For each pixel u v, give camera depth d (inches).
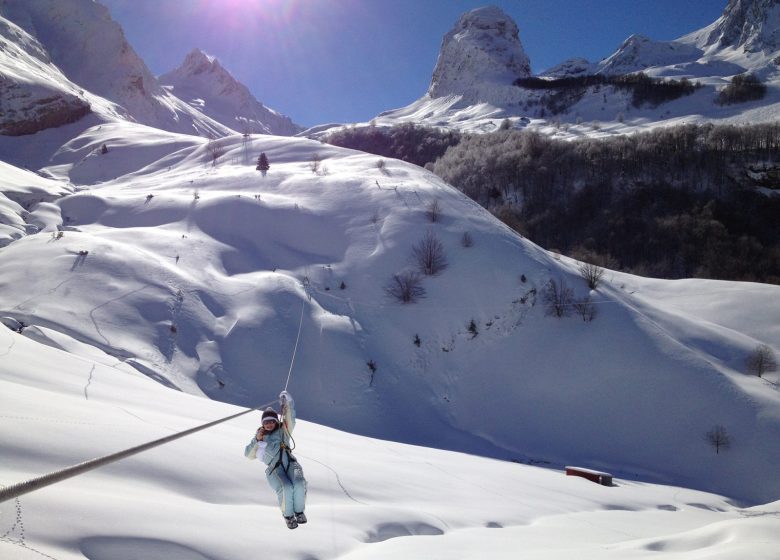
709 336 2210.9
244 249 2532.0
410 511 621.9
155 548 351.6
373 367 1974.7
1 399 511.5
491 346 2114.9
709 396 1887.3
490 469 1180.5
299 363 1926.7
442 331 2158.0
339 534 489.1
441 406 1977.1
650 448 1801.2
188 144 4918.8
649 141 5949.8
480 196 5610.2
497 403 1967.3
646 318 2186.3
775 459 1711.4
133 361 1665.8
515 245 2500.0
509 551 498.0
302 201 2861.7
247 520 445.1
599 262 3457.2
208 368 1808.6
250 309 2071.9
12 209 2891.2
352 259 2444.6
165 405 840.9
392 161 3597.4
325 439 1029.8
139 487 449.4
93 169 4734.3
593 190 5319.9
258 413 1110.4
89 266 2059.5
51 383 711.7
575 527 733.3
